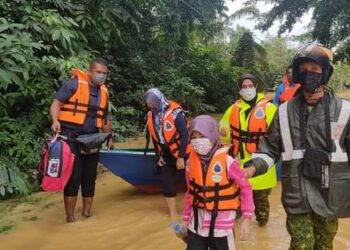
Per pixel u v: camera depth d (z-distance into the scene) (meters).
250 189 3.01
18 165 6.30
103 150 5.64
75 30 7.62
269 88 28.69
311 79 2.62
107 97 5.15
